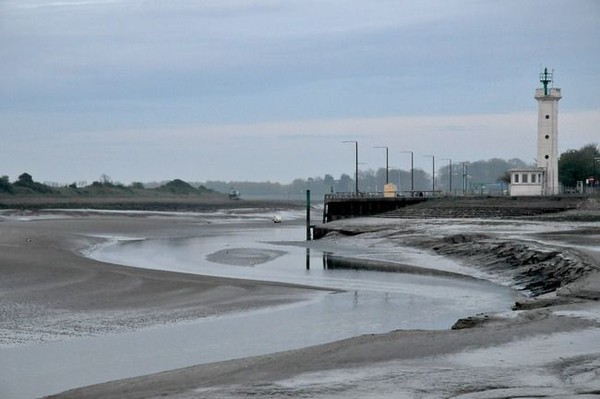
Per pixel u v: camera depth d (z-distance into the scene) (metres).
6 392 27.64
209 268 72.88
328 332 38.97
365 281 61.50
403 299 50.91
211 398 21.34
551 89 157.62
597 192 167.38
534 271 60.50
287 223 189.75
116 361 32.31
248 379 23.50
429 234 97.38
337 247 98.50
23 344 35.59
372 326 40.78
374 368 24.23
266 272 68.94
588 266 51.97
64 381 29.11
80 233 126.50
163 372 26.67
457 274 66.56
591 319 31.67
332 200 149.38
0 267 62.78
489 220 114.62
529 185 156.12
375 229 113.81
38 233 116.81
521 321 31.98
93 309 44.94
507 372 23.48
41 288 52.50
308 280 62.12
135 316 43.03
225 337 37.47
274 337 37.56
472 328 30.83
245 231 148.12
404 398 20.88
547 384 22.12
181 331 38.97
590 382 22.34
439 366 24.34
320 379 23.05
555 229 93.44
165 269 71.19
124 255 88.38
